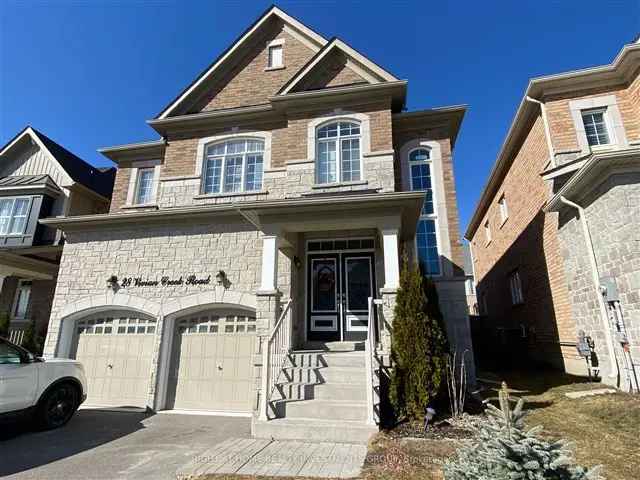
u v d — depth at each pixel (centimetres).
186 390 927
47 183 1534
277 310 768
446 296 964
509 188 1430
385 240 761
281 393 671
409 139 1092
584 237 855
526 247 1258
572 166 875
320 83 1113
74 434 676
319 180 1027
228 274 965
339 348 893
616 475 404
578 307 916
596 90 993
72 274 1048
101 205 1706
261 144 1157
